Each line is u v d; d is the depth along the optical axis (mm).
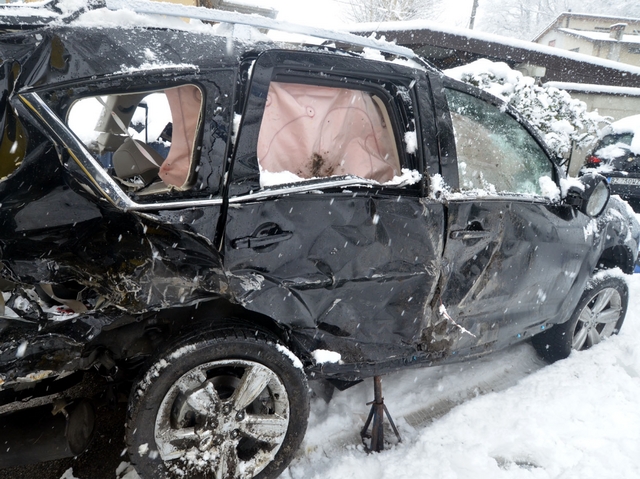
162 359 1825
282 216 1863
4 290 1790
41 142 1536
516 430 2605
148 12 1720
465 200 2324
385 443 2539
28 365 1606
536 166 2967
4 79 1520
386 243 2107
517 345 3764
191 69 1705
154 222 1644
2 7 1573
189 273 1720
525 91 5988
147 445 1829
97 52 1589
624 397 3018
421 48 10070
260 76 1841
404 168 2262
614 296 3750
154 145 3506
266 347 1965
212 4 2334
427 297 2305
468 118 2553
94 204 1607
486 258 2482
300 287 1956
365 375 2354
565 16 29594
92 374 2072
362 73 2109
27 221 1552
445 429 2582
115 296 1673
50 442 1800
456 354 2633
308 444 2453
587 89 11914
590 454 2480
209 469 1965
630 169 8758
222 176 1771
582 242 3111
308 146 2148
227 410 1930
